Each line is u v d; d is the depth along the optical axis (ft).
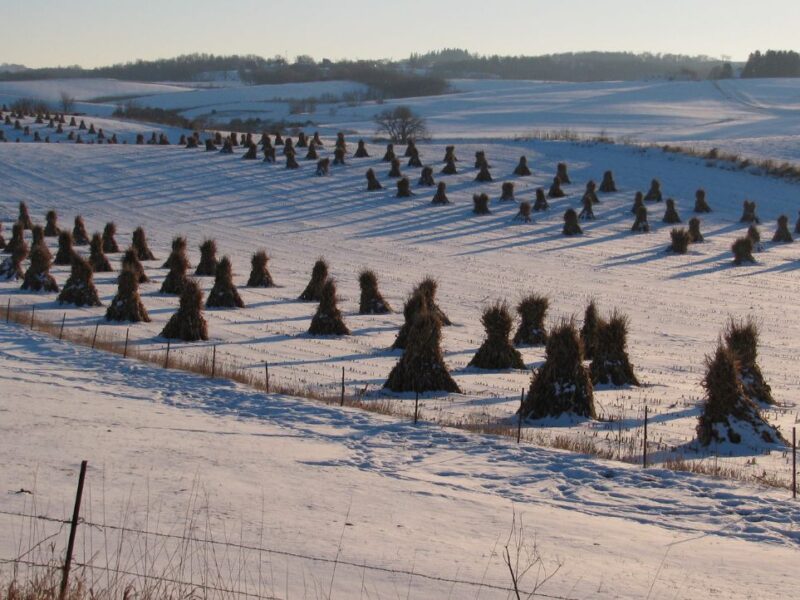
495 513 43.55
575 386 73.77
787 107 589.73
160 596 28.99
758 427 66.03
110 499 41.27
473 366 96.94
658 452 62.08
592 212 248.52
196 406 68.23
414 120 438.40
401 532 39.27
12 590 27.84
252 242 208.23
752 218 246.68
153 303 135.54
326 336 113.60
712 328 128.88
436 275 172.04
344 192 273.54
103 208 247.91
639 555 37.76
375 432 61.82
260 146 352.28
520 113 594.65
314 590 30.94
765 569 36.35
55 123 440.04
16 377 74.84
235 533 37.32
